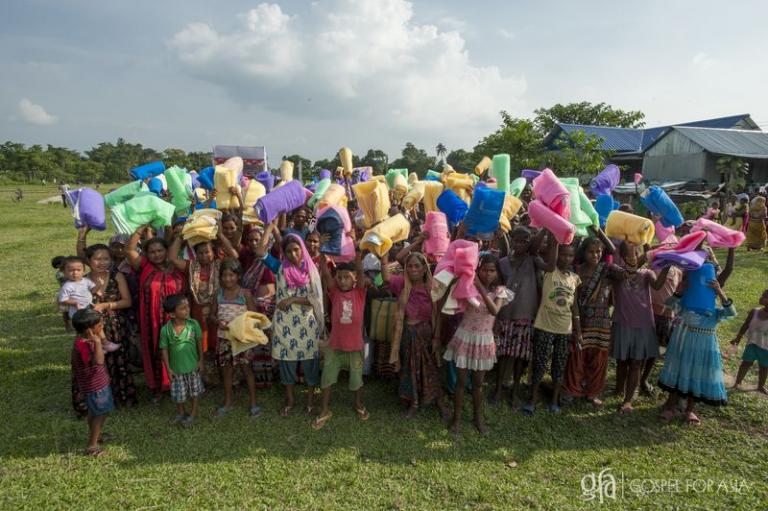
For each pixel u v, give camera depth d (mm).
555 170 21562
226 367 4371
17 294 8414
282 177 7414
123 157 97500
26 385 4887
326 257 4582
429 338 4383
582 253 4578
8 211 26422
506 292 4102
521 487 3455
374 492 3369
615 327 4590
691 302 4191
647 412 4570
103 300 4371
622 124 36031
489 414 4496
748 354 4859
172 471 3561
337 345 4156
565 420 4418
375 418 4387
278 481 3461
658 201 5070
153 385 4539
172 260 4484
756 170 25422
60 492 3314
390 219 4383
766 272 9953
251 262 5035
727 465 3770
